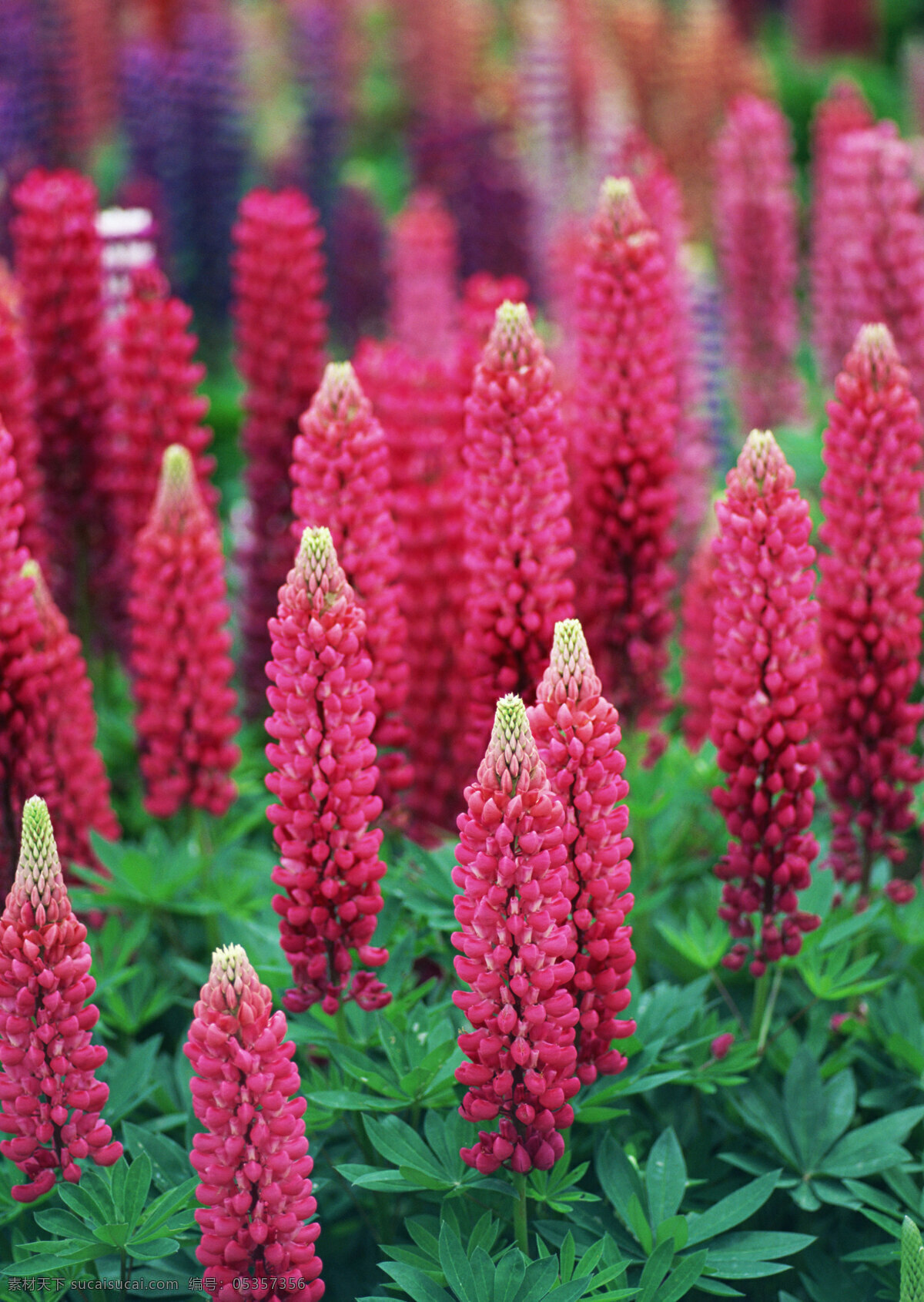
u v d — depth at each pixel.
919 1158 1.91
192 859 2.12
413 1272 1.72
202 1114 1.66
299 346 2.43
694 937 1.98
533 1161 1.72
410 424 2.14
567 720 1.73
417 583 2.10
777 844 1.87
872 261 2.57
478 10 7.34
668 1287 1.72
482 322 2.20
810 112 7.30
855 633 1.98
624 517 2.09
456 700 2.12
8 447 1.94
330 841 1.78
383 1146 1.78
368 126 6.84
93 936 2.07
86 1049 1.73
